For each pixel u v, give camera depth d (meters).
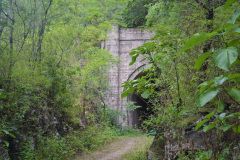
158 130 8.75
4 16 13.09
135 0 12.73
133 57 3.38
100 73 22.22
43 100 12.73
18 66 11.09
